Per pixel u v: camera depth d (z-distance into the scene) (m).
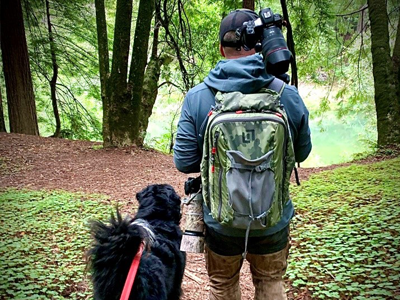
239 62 2.21
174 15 14.88
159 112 23.11
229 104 2.06
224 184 2.05
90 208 6.77
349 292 3.62
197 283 4.50
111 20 18.41
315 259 4.36
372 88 18.53
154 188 3.48
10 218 6.09
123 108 12.16
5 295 3.62
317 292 3.70
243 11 2.40
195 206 2.45
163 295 2.68
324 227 5.26
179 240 3.27
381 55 12.14
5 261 4.33
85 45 20.59
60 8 17.22
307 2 12.35
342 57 15.70
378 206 5.69
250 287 4.33
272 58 2.15
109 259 2.49
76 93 20.27
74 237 5.32
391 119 11.95
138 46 11.94
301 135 2.29
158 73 14.32
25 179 9.07
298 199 6.85
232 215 2.04
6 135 13.27
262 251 2.30
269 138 2.00
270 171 2.02
